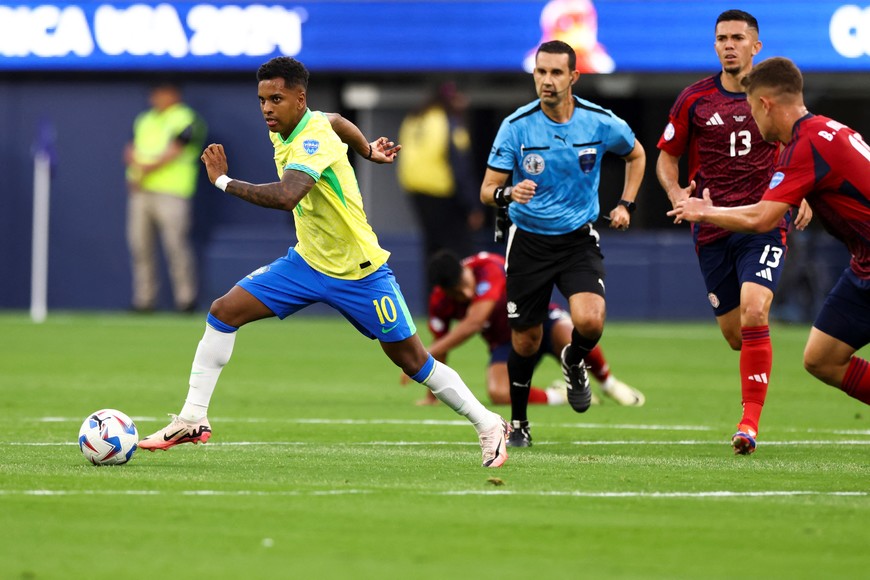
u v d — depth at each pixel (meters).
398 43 77.56
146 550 17.88
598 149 30.16
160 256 79.38
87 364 51.28
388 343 25.64
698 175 31.86
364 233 25.36
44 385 43.94
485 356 58.53
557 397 40.94
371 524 19.70
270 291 25.88
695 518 20.41
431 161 72.56
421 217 73.69
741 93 31.12
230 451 28.44
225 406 39.22
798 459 28.00
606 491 22.89
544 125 29.98
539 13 76.75
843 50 74.50
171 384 44.75
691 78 77.94
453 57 77.25
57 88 80.19
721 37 30.89
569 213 30.20
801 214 30.67
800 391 44.66
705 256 31.55
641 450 29.80
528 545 18.45
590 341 30.34
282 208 24.08
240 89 79.56
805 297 74.06
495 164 30.25
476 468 25.86
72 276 80.62
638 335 67.62
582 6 76.12
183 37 78.44
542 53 29.58
